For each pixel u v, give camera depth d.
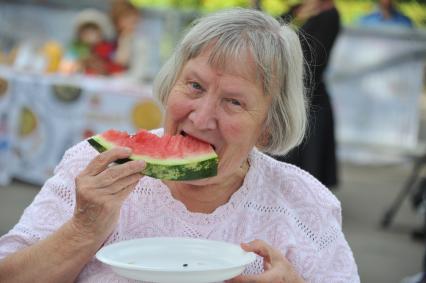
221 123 2.37
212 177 2.34
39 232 2.50
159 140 2.29
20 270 2.26
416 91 12.30
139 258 2.32
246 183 2.68
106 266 2.51
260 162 2.80
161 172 2.19
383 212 9.96
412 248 8.17
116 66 9.73
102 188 2.14
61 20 11.25
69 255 2.25
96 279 2.50
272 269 2.27
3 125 9.20
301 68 2.59
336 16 7.19
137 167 2.14
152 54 10.62
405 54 12.05
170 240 2.39
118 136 2.31
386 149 12.84
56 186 2.57
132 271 2.06
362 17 12.68
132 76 9.67
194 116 2.35
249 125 2.42
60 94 8.80
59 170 2.64
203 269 2.04
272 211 2.72
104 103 8.62
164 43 10.74
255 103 2.43
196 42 2.41
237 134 2.40
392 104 12.46
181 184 2.63
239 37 2.39
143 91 8.55
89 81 9.03
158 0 13.69
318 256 2.72
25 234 2.49
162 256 2.34
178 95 2.41
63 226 2.27
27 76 9.02
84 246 2.25
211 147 2.34
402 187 11.73
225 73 2.38
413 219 9.64
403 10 14.31
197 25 2.48
